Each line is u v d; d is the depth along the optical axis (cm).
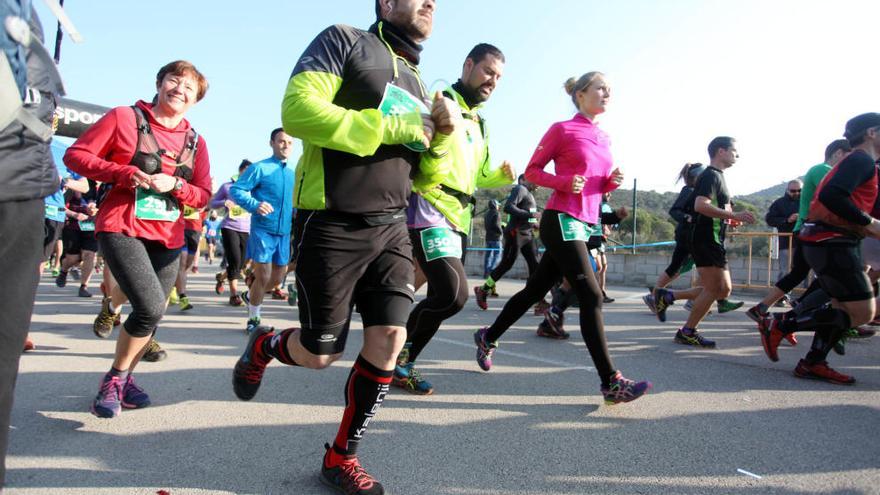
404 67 230
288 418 294
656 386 365
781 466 242
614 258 1245
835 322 372
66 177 543
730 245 1197
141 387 343
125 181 272
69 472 227
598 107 357
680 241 708
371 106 212
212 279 1243
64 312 637
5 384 150
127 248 279
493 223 1069
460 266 333
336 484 215
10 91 143
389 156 216
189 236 701
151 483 220
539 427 288
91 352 432
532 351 475
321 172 211
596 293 324
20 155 150
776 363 435
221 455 246
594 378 383
